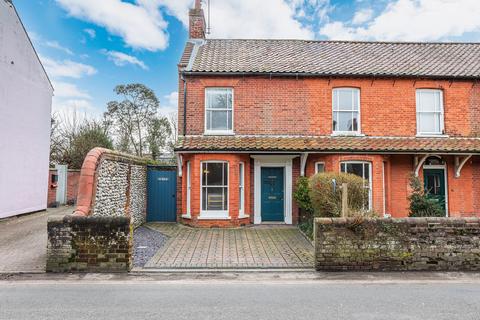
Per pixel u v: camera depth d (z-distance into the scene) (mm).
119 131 32594
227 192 12266
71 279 6270
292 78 13188
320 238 6898
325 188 9297
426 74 13094
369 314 4625
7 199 13211
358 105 13336
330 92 13234
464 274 6680
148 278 6379
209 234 10742
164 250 8500
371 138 12961
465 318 4504
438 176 13016
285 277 6488
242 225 12344
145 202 13641
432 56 14797
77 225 6715
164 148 33281
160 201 14047
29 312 4672
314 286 5922
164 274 6625
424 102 13555
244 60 14062
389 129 13172
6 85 13000
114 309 4789
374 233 6898
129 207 11195
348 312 4699
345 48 15562
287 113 13125
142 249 8586
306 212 11539
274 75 13016
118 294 5449
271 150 11805
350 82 13227
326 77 13133
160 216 14000
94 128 27125
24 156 14367
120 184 10289
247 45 15719
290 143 12289
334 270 6852
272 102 13133
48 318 4469
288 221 12797
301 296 5375
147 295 5406
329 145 12172
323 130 13102
